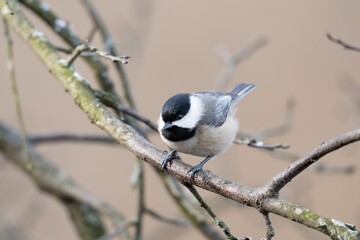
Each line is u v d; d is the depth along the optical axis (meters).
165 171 5.73
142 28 12.27
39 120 12.88
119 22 12.66
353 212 11.54
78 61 12.71
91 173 12.97
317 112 12.48
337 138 4.65
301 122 12.47
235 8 13.69
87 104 6.64
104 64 8.84
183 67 13.25
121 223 8.97
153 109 12.84
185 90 13.04
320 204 11.75
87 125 12.94
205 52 13.14
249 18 13.53
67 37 8.77
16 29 7.86
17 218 11.80
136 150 5.95
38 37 7.64
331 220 4.58
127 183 12.85
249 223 11.57
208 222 8.89
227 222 11.70
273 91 12.83
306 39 13.22
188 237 12.02
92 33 9.03
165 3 13.80
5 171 12.26
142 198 8.66
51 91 13.21
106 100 7.17
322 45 13.02
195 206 9.44
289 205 4.80
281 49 13.05
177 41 13.42
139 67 12.43
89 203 9.36
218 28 13.42
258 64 13.15
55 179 9.71
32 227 11.91
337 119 12.23
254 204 4.98
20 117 8.61
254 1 13.65
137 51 11.75
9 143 9.82
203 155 7.48
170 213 12.30
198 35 13.35
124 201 12.64
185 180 5.55
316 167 9.30
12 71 8.45
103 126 6.32
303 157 4.79
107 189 12.80
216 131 7.25
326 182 11.94
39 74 13.29
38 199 12.52
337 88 12.48
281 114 12.64
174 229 11.45
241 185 5.18
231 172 11.75
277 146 7.41
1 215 11.26
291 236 11.40
